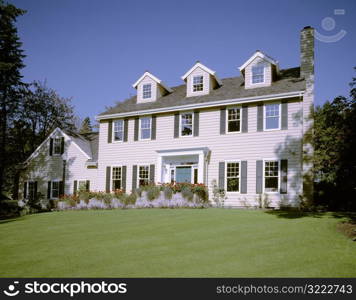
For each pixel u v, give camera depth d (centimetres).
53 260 905
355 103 1612
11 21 2905
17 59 2936
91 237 1185
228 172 2066
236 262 805
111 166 2458
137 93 2561
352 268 733
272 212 1633
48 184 2747
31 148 3778
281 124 1927
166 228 1270
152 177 2289
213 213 1612
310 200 1789
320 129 1925
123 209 2052
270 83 2084
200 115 2195
